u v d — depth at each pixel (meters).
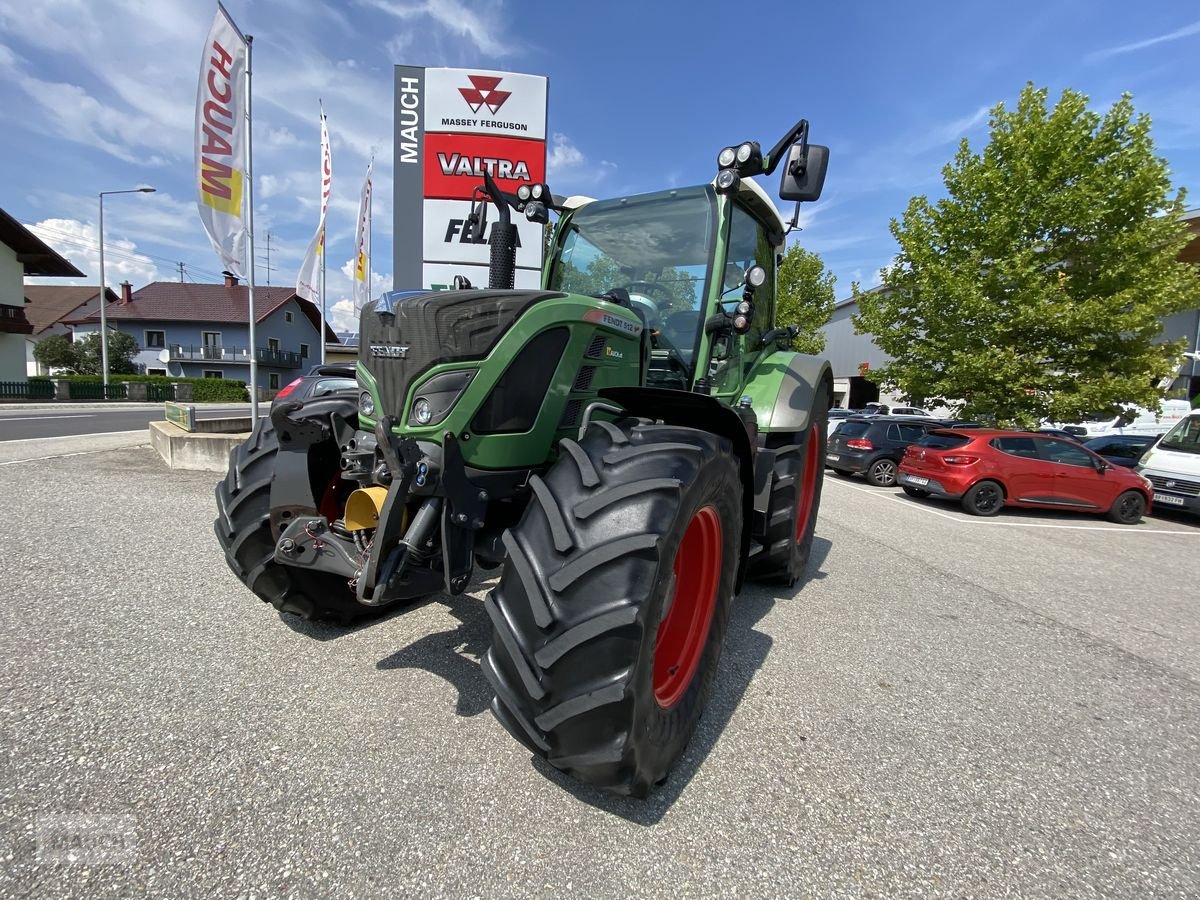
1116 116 11.50
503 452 2.34
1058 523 8.75
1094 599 4.82
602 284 3.61
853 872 1.78
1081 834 2.01
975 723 2.70
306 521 2.42
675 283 3.38
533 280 7.91
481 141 7.75
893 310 14.28
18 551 4.14
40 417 17.73
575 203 3.89
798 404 3.92
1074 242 11.86
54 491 6.11
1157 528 8.90
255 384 8.20
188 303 46.62
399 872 1.65
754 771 2.24
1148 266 11.47
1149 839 2.00
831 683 2.98
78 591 3.50
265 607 3.39
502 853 1.75
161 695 2.46
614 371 2.77
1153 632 4.11
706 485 2.07
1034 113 12.21
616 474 1.96
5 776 1.93
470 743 2.24
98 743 2.13
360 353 2.47
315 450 2.86
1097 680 3.25
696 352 3.24
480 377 2.24
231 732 2.24
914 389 13.92
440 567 2.29
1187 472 9.37
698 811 1.99
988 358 12.20
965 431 9.63
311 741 2.21
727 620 2.51
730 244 3.49
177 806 1.85
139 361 44.31
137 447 9.99
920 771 2.30
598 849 1.79
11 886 1.53
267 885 1.58
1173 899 1.75
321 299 12.99
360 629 3.18
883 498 10.17
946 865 1.83
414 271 7.96
